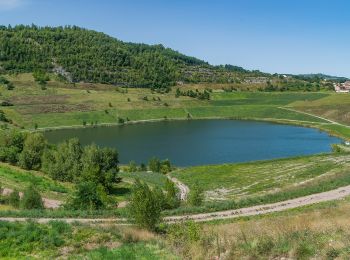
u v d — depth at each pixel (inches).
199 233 1061.1
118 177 3476.9
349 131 7327.8
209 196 2674.7
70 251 1059.3
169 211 1877.5
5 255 1034.1
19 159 3607.3
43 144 3725.4
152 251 999.6
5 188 2652.6
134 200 1373.0
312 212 1612.9
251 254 863.7
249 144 6235.2
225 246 935.0
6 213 1739.7
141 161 5162.4
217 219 1715.1
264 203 2012.8
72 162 3307.1
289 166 3582.7
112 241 1138.7
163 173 4229.8
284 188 2672.2
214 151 5723.4
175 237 1110.4
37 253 1048.8
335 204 1824.6
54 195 2677.2
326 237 943.7
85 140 6855.3
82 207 2015.3
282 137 6919.3
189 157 5354.3
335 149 4982.8
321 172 3154.5
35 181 3021.7
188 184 3228.3
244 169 3673.7
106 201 2164.1
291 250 845.2
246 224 1398.9
